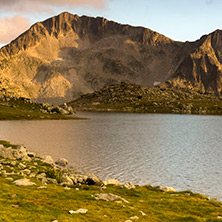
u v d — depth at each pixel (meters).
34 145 105.50
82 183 51.72
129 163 78.94
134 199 39.22
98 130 166.38
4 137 122.81
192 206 36.53
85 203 32.38
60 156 86.25
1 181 38.34
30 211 26.58
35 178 45.34
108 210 30.47
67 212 27.77
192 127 193.12
